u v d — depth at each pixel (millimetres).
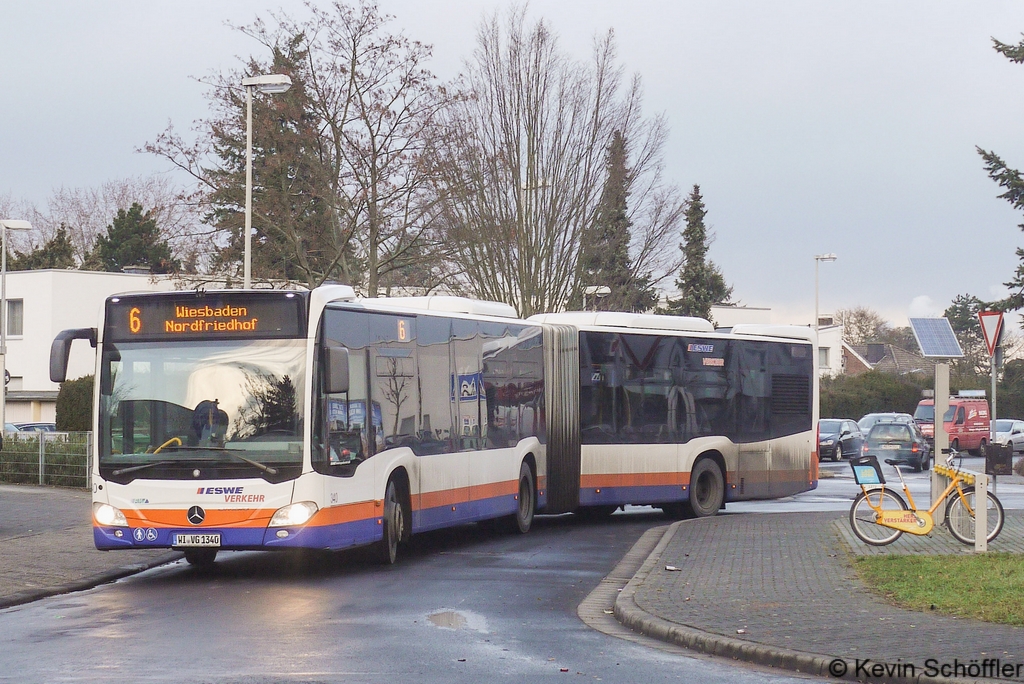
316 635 9992
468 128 33188
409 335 15961
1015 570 12602
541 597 12383
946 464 17422
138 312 13891
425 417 16250
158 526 13469
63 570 14367
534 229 33344
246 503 13375
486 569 14758
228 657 8992
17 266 74000
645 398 21500
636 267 34438
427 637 9930
